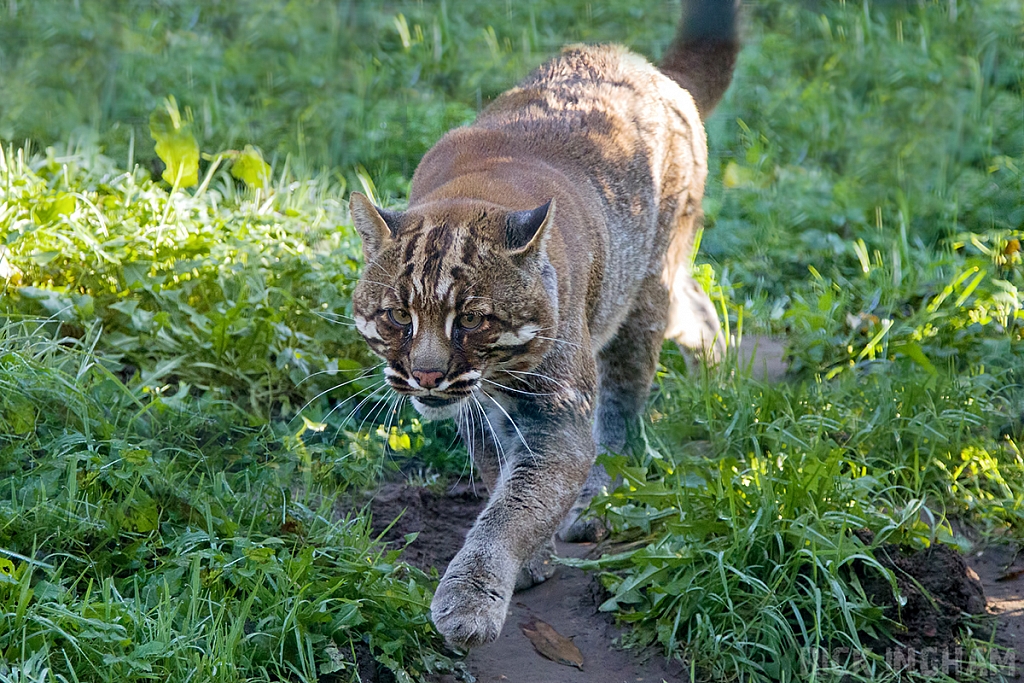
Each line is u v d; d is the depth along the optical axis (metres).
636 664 5.53
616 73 7.18
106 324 7.28
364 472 6.63
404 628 5.23
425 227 5.52
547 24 14.31
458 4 14.20
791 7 14.28
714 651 5.40
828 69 13.12
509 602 5.77
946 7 13.91
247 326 7.34
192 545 5.36
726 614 5.50
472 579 5.22
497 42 13.62
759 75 12.95
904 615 5.57
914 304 8.80
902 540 5.85
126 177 8.94
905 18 13.93
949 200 10.59
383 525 6.41
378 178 10.66
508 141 6.52
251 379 7.26
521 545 5.45
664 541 5.86
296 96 11.97
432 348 5.37
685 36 7.91
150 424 6.35
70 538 5.25
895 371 7.64
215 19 13.24
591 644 5.69
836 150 11.78
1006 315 7.96
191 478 6.10
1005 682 5.32
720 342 8.16
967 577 5.79
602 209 6.50
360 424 7.21
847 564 5.64
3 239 7.62
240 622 4.79
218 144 10.88
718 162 11.59
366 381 7.38
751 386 7.57
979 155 11.41
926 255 9.72
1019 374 7.57
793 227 10.59
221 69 12.28
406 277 5.43
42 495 5.30
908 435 6.98
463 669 5.29
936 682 5.29
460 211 5.57
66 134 10.43
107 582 4.87
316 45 12.74
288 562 5.23
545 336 5.57
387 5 13.92
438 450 7.07
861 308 8.89
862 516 5.85
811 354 8.11
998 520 6.45
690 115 7.46
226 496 5.84
